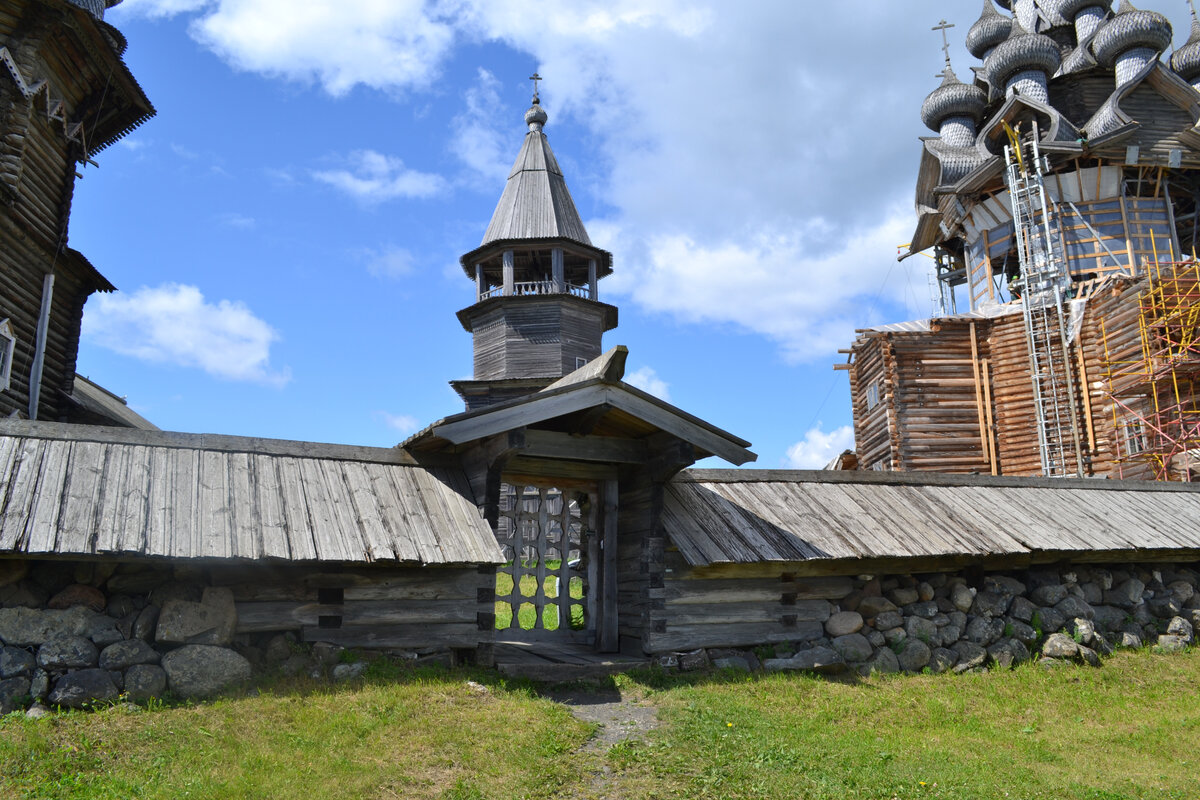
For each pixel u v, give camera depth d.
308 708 8.50
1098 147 31.34
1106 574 14.20
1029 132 33.72
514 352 35.50
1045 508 14.17
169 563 9.18
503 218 37.88
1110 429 28.09
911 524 12.87
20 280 19.19
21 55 18.77
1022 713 10.64
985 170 33.38
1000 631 12.70
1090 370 29.31
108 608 8.83
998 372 31.36
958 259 38.97
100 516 8.67
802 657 11.60
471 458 11.45
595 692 10.40
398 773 7.41
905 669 11.98
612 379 10.77
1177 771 8.52
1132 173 32.38
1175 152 31.39
